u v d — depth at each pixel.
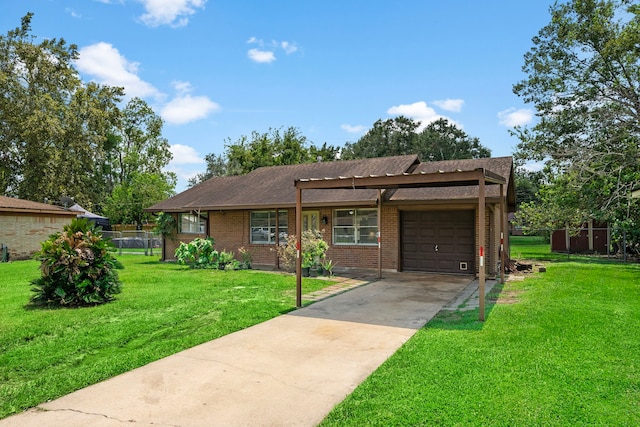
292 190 15.79
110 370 4.89
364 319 7.30
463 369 4.62
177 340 6.10
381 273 13.12
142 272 14.14
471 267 12.98
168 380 4.57
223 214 17.59
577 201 17.83
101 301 8.83
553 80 20.64
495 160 14.78
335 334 6.34
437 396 3.92
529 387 4.09
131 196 35.31
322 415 3.68
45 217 21.73
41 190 29.97
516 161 21.52
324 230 15.05
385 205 13.20
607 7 19.09
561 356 4.96
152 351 5.58
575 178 17.33
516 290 10.12
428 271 13.59
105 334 6.47
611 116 18.36
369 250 14.30
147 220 36.28
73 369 5.05
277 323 7.09
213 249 16.20
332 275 13.05
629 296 8.86
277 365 5.01
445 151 50.28
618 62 18.39
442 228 13.43
